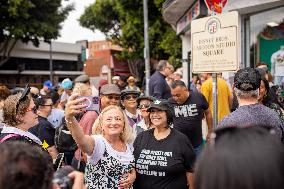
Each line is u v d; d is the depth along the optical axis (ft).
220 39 14.76
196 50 15.74
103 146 11.74
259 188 3.76
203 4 32.65
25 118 11.54
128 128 12.56
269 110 11.05
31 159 4.67
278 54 28.22
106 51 118.93
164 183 12.89
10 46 112.88
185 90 19.61
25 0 86.38
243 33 29.25
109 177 11.77
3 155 4.64
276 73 28.40
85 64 121.39
